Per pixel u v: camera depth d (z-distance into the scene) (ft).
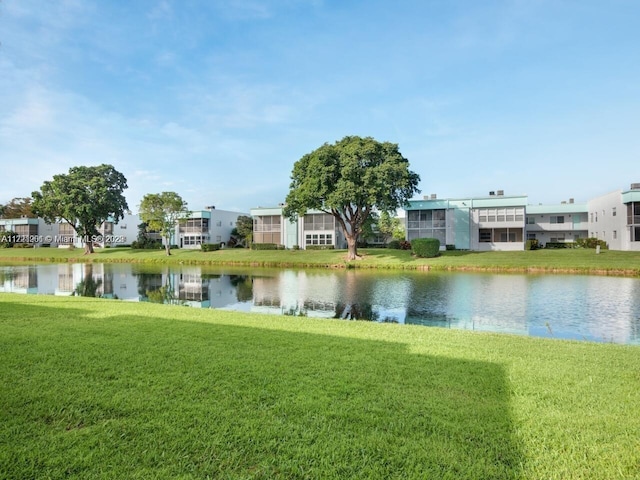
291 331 24.54
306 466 9.52
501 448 10.28
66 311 31.55
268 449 10.18
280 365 16.96
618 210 121.39
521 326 35.01
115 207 164.86
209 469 9.31
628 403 13.25
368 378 15.40
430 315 40.19
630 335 31.63
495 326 35.04
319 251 137.18
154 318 28.76
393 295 54.29
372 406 12.79
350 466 9.47
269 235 175.63
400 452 10.09
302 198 106.11
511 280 71.92
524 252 114.32
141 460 9.67
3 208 262.47
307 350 19.61
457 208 143.64
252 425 11.39
